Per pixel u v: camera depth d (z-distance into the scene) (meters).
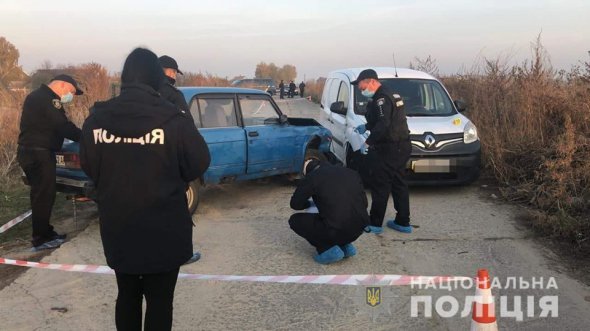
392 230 5.62
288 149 7.15
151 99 2.52
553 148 6.88
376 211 5.44
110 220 2.52
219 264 4.68
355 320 3.61
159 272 2.54
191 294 4.04
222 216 6.27
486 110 8.57
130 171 2.48
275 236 5.48
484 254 4.87
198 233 5.60
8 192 7.34
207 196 7.27
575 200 5.75
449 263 4.66
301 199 4.66
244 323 3.57
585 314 3.68
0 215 6.27
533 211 5.96
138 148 2.48
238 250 5.06
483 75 9.48
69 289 4.12
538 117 7.57
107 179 2.51
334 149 8.53
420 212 6.27
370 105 5.34
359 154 6.09
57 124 4.91
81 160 2.58
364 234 5.48
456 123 7.11
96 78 12.66
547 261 4.69
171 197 2.55
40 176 4.95
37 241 5.10
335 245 4.63
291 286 4.19
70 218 6.20
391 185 5.48
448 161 6.73
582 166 6.30
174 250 2.57
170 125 2.51
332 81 9.58
